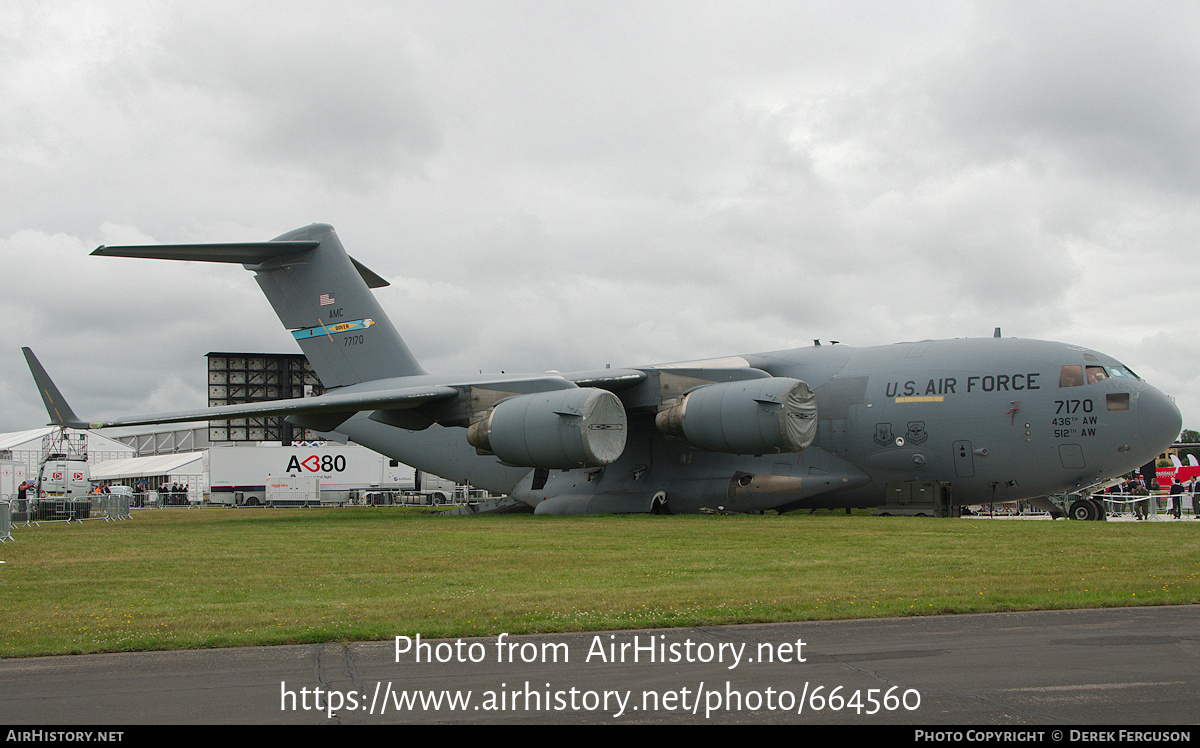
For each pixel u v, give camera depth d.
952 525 18.09
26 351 23.61
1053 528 17.23
